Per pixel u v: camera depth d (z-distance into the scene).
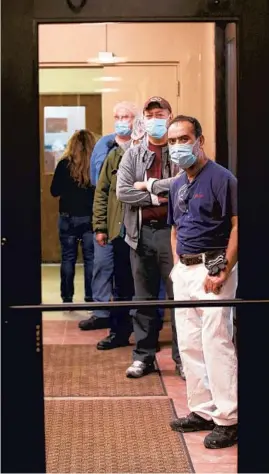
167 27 2.98
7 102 2.60
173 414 3.74
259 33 2.61
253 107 2.64
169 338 4.23
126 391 4.05
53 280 2.74
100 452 3.30
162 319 4.22
